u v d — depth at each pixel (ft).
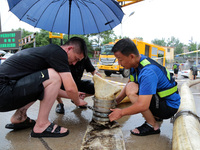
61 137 5.95
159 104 6.01
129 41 5.53
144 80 5.31
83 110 9.10
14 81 5.16
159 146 5.53
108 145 5.14
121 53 5.46
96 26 8.71
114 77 34.30
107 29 8.68
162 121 7.89
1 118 7.66
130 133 6.45
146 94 5.30
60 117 7.94
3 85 5.07
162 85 5.87
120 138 5.57
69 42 5.93
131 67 5.92
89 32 8.95
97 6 7.97
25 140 5.67
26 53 5.53
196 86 20.85
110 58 32.91
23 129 6.56
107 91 6.19
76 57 6.00
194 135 4.59
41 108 5.71
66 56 5.69
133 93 6.03
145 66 5.54
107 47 33.81
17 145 5.34
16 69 5.31
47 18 8.16
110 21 8.29
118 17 7.98
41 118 5.81
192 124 5.34
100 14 8.25
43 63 5.57
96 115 6.35
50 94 5.55
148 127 6.33
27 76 5.35
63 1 8.07
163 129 6.92
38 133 5.86
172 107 6.11
